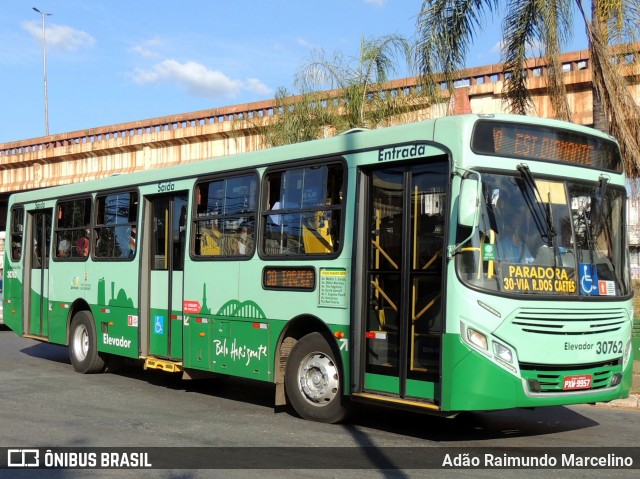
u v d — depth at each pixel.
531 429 9.31
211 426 9.19
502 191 8.03
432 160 8.23
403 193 8.49
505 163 8.09
